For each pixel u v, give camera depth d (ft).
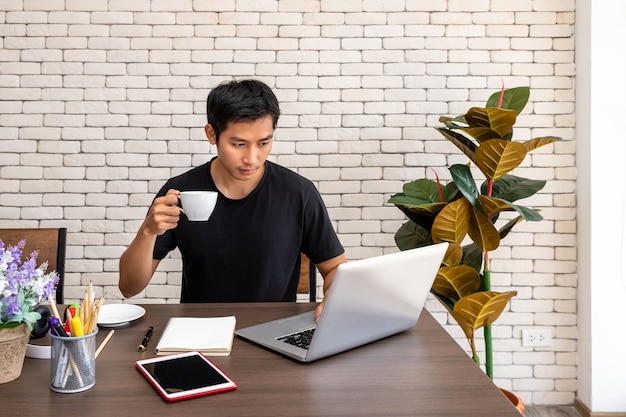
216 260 5.67
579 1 8.59
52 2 8.64
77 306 3.30
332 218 8.89
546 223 8.85
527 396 8.95
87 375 3.14
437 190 7.59
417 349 3.87
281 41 8.78
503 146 6.57
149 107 8.77
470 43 8.79
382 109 8.83
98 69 8.70
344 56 8.80
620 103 8.18
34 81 8.67
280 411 2.87
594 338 8.36
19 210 8.73
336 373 3.41
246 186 5.61
